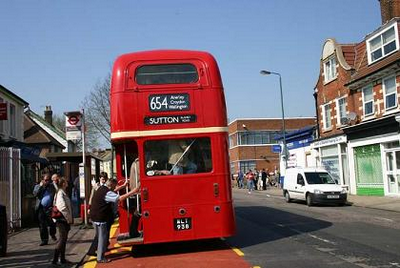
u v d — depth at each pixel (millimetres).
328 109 32406
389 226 14156
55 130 44875
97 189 10266
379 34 25953
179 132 10305
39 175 21953
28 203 16531
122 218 10688
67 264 9680
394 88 24172
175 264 9445
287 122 64438
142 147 10234
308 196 23188
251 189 39500
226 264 9219
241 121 63188
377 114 25562
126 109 10266
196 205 10250
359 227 14047
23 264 9688
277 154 63219
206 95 10453
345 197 22641
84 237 13664
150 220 10133
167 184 10227
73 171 21453
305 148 38000
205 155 10406
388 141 24516
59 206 9734
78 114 15680
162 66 10469
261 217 17938
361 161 27562
